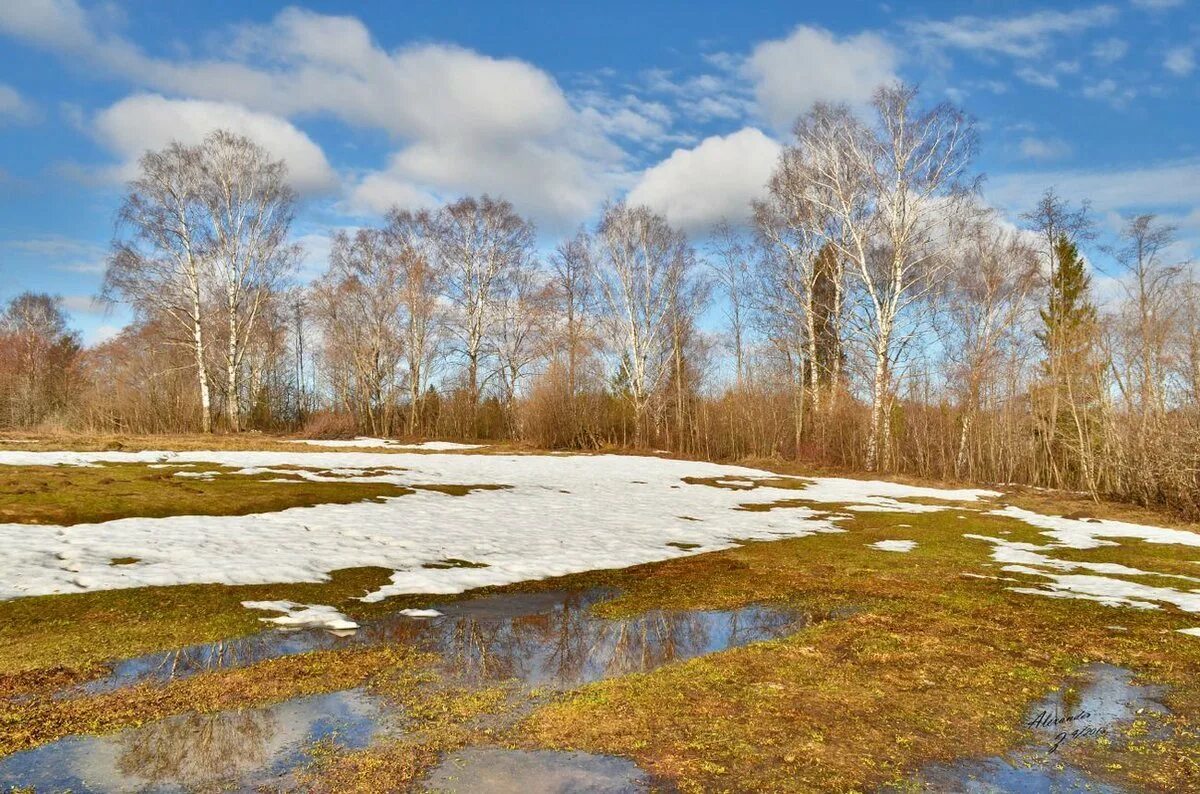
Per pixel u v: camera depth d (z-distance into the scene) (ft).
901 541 50.03
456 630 26.25
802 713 18.74
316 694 19.38
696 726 17.75
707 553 44.42
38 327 223.71
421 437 152.25
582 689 20.27
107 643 22.82
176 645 23.00
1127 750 16.87
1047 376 104.42
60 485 53.36
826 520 61.00
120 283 116.67
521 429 147.64
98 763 15.05
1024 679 21.80
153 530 40.93
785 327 130.11
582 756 15.96
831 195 112.37
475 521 51.98
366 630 25.76
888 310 103.91
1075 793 14.69
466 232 159.33
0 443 91.04
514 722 17.83
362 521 48.67
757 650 24.26
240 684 19.88
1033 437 106.01
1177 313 79.61
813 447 118.73
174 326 138.10
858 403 115.75
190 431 133.49
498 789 14.33
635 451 136.77
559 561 39.99
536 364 155.43
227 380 141.90
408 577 34.35
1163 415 74.95
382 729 17.21
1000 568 40.68
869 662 23.15
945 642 25.58
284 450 103.76
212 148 128.47
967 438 111.86
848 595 33.14
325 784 14.40
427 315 155.94
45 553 33.86
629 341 150.20
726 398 137.49
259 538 40.81
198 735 16.60
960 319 120.26
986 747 16.92
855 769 15.60
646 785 14.66
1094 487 83.30
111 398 135.13
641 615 29.12
